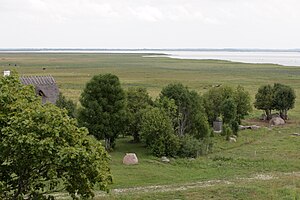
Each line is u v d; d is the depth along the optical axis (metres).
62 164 18.88
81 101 50.47
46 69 182.25
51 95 70.88
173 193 31.20
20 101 20.52
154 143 48.25
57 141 19.41
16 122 18.72
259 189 31.72
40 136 18.89
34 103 21.02
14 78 22.23
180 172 40.62
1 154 18.67
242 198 29.75
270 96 72.44
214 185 34.19
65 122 19.92
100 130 49.22
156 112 49.56
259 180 36.09
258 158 45.75
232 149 52.53
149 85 124.44
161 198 30.02
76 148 19.27
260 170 41.12
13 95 20.98
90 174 20.19
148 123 48.81
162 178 37.81
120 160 44.97
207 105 62.56
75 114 54.72
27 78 71.31
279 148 52.03
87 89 50.12
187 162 44.38
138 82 132.50
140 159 45.66
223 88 66.50
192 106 53.12
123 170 40.22
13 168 19.50
